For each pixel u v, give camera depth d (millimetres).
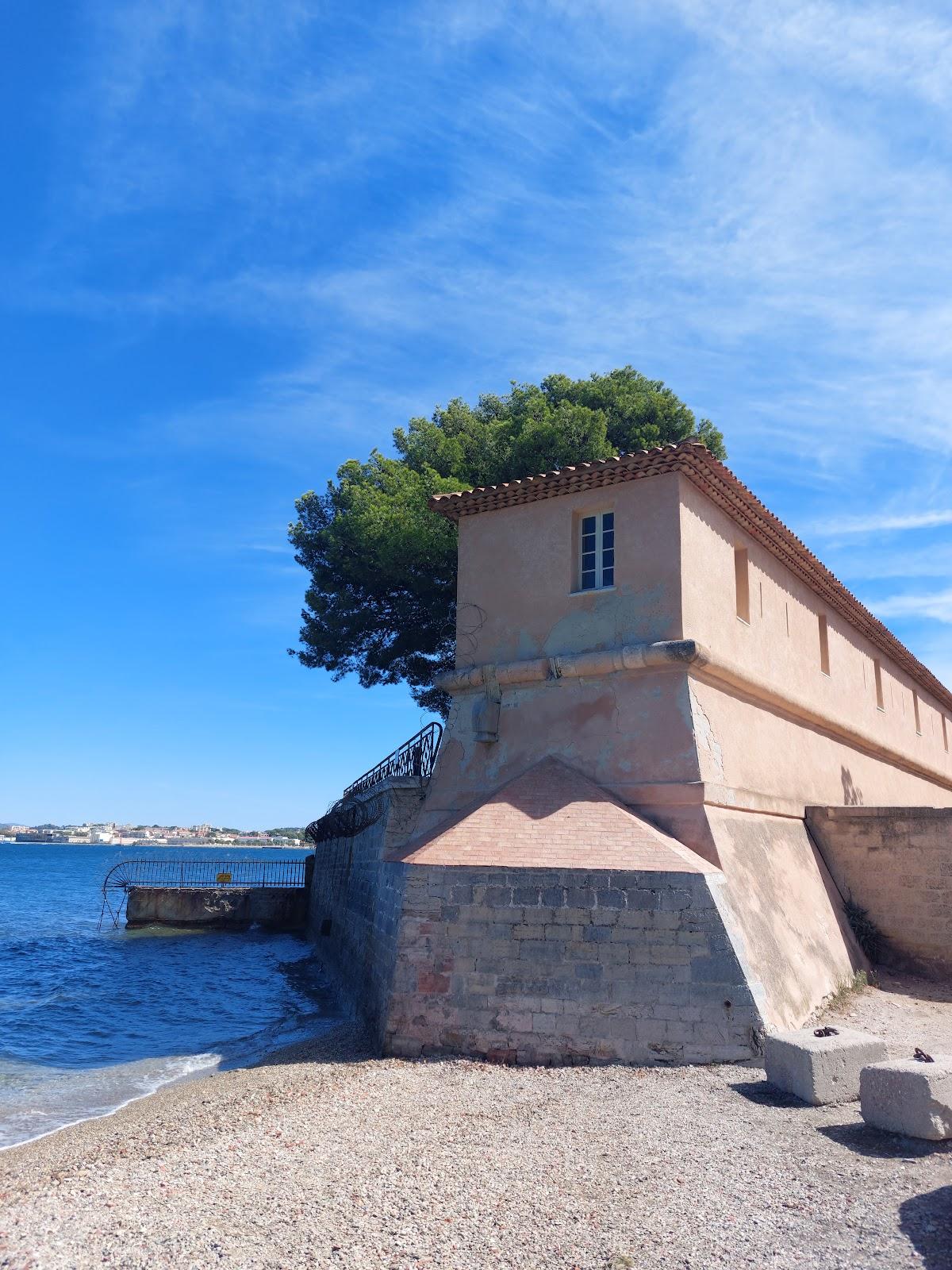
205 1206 6848
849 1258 5668
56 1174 7938
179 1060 15453
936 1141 7551
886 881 16719
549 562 15891
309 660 27375
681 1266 5660
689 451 14359
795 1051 9266
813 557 19234
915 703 30453
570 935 11672
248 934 39375
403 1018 12070
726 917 11391
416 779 16906
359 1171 7504
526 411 26547
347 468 26969
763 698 16984
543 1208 6594
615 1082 10203
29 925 45281
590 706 14781
